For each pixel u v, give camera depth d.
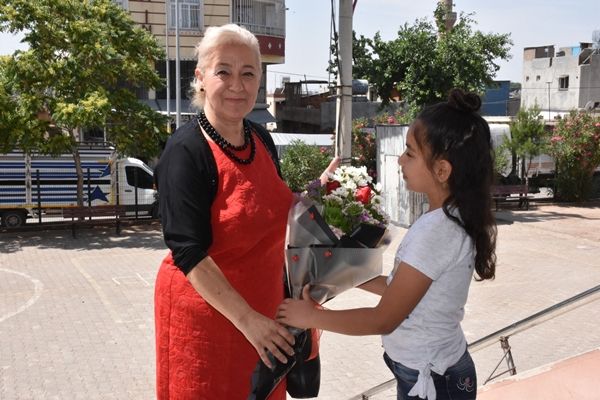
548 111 39.81
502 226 15.88
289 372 2.55
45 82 14.08
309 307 2.15
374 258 2.32
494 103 40.47
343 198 2.42
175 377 2.47
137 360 7.01
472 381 2.12
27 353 7.20
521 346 7.30
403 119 17.12
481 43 16.39
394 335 2.08
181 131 2.37
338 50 10.95
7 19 13.91
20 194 15.98
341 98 11.04
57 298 9.50
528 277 10.65
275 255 2.52
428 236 1.93
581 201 20.25
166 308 2.47
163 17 25.41
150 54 15.88
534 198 20.66
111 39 15.12
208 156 2.30
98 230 15.70
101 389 6.25
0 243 14.08
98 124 13.98
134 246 13.73
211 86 2.32
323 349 7.28
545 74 44.50
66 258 12.46
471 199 1.91
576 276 10.73
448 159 1.90
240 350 2.42
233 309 2.19
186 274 2.20
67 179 16.33
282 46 27.39
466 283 2.00
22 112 13.95
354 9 10.81
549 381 3.20
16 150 15.92
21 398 6.02
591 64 41.25
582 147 19.73
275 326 2.19
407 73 16.67
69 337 7.75
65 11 14.45
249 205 2.34
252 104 2.38
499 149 18.89
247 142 2.47
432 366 2.02
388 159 15.45
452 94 1.96
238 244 2.33
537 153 19.11
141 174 17.20
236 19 26.19
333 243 2.25
